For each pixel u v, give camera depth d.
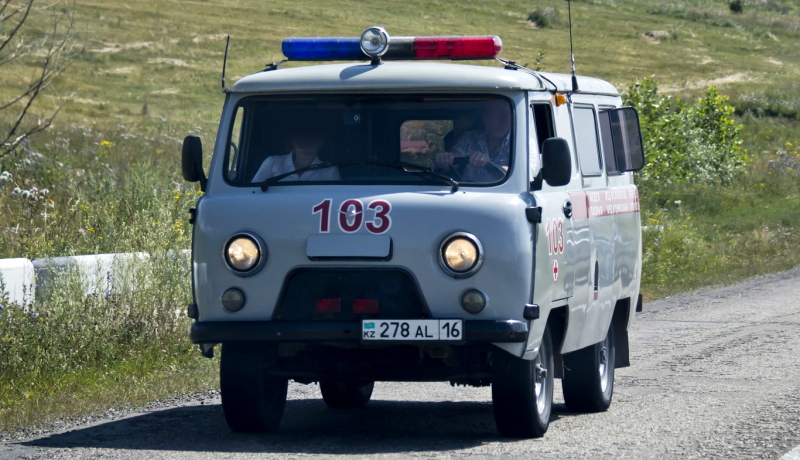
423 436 16.91
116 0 164.38
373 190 15.81
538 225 15.73
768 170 77.50
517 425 16.30
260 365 16.30
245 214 15.77
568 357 19.38
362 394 19.95
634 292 22.30
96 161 48.69
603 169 20.28
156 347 24.12
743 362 25.16
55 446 15.86
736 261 51.00
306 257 15.43
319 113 16.52
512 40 158.75
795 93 114.94
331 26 163.12
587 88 20.06
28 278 23.95
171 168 49.53
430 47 17.67
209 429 17.33
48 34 29.30
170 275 26.44
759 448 15.75
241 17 163.50
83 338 22.86
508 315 15.21
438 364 16.23
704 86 123.38
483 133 16.16
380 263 15.29
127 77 114.31
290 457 14.92
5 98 83.56
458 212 15.30
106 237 30.22
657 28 185.88
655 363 25.34
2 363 20.98
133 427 17.47
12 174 38.53
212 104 102.31
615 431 17.33
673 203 64.50
